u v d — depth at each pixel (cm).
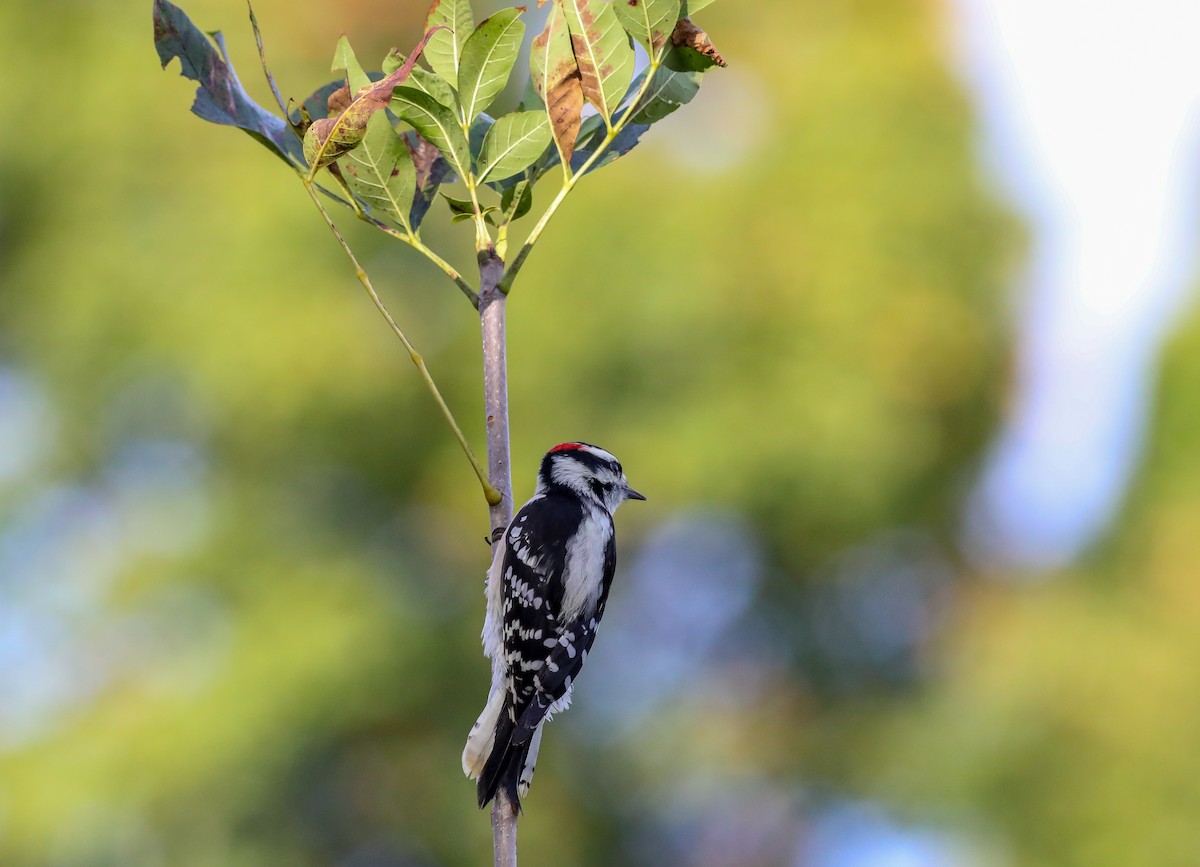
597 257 1616
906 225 1662
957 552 1814
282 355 1513
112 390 1580
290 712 1479
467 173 488
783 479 1619
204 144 1619
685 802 1758
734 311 1631
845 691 1825
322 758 1537
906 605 1823
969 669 1728
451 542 1653
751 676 1827
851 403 1616
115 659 1553
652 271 1611
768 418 1608
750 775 1800
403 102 476
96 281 1568
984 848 1573
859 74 1706
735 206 1664
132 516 1599
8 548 1597
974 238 1703
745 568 1744
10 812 1486
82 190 1622
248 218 1552
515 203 498
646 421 1614
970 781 1606
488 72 475
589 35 468
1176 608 1588
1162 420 1634
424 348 1600
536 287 1616
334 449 1578
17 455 1625
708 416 1597
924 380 1681
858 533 1688
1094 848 1512
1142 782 1516
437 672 1562
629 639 1755
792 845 1820
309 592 1536
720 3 1761
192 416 1580
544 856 1612
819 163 1673
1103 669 1580
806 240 1656
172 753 1466
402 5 1673
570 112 476
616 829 1734
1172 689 1548
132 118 1611
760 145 1716
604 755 1703
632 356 1609
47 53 1650
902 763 1725
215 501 1584
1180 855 1484
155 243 1584
